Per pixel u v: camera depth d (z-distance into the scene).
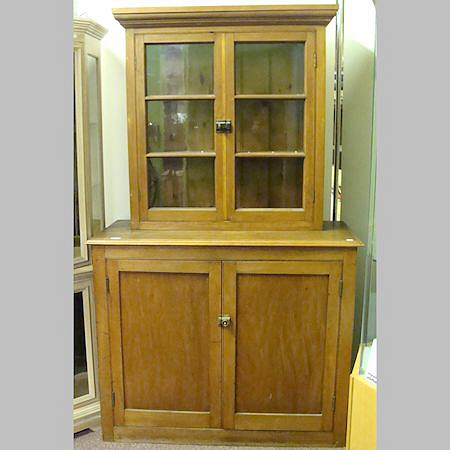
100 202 2.61
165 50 2.31
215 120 2.29
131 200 2.37
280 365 2.26
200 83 2.33
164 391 2.31
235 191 2.35
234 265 2.18
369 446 1.82
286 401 2.29
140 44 2.27
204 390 2.30
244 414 2.31
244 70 2.30
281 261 2.17
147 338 2.27
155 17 2.22
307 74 2.26
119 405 2.34
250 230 2.36
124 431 2.37
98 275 2.23
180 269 2.20
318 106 2.27
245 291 2.21
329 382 2.26
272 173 2.36
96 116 2.54
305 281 2.19
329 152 2.64
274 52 2.29
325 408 2.28
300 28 2.23
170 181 2.40
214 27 2.24
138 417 2.34
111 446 2.35
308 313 2.21
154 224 2.38
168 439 2.36
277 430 2.31
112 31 2.63
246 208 2.37
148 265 2.20
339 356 2.23
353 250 2.15
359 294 2.68
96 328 2.36
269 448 2.32
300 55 2.29
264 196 2.38
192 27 2.25
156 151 2.38
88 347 2.48
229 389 2.28
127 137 2.56
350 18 2.57
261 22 2.22
